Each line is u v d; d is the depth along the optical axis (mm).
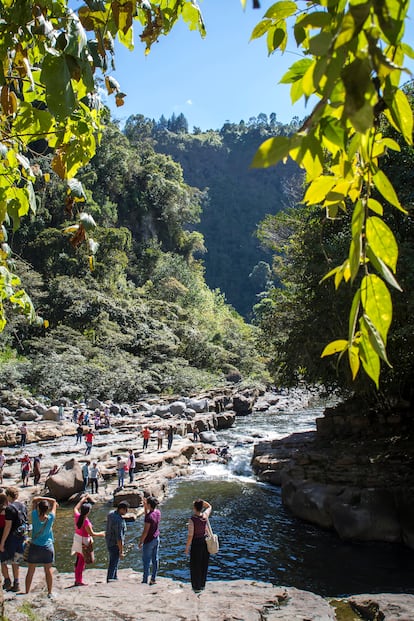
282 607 6754
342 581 9680
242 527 13266
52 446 22906
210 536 7293
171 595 7109
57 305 43719
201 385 44844
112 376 36906
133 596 7059
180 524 13875
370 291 835
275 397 47812
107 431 26484
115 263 53438
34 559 6988
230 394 42719
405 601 6941
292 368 16969
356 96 629
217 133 197250
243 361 57969
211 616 6289
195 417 31422
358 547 11391
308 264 14727
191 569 7242
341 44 666
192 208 84938
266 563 10789
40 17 1811
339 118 779
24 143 2363
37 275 42375
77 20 1543
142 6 2221
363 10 658
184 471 19812
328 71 664
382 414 18141
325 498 13016
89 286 47781
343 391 17938
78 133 2252
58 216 50344
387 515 11664
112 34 2166
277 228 18312
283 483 15391
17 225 2500
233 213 164500
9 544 7188
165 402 37531
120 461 16891
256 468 19453
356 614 6809
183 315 58969
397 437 16188
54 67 1423
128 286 59312
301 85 857
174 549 12008
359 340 862
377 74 668
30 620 5867
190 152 180250
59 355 36500
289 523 13461
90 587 7566
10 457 20078
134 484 17078
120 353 43406
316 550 11414
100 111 2412
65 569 10758
